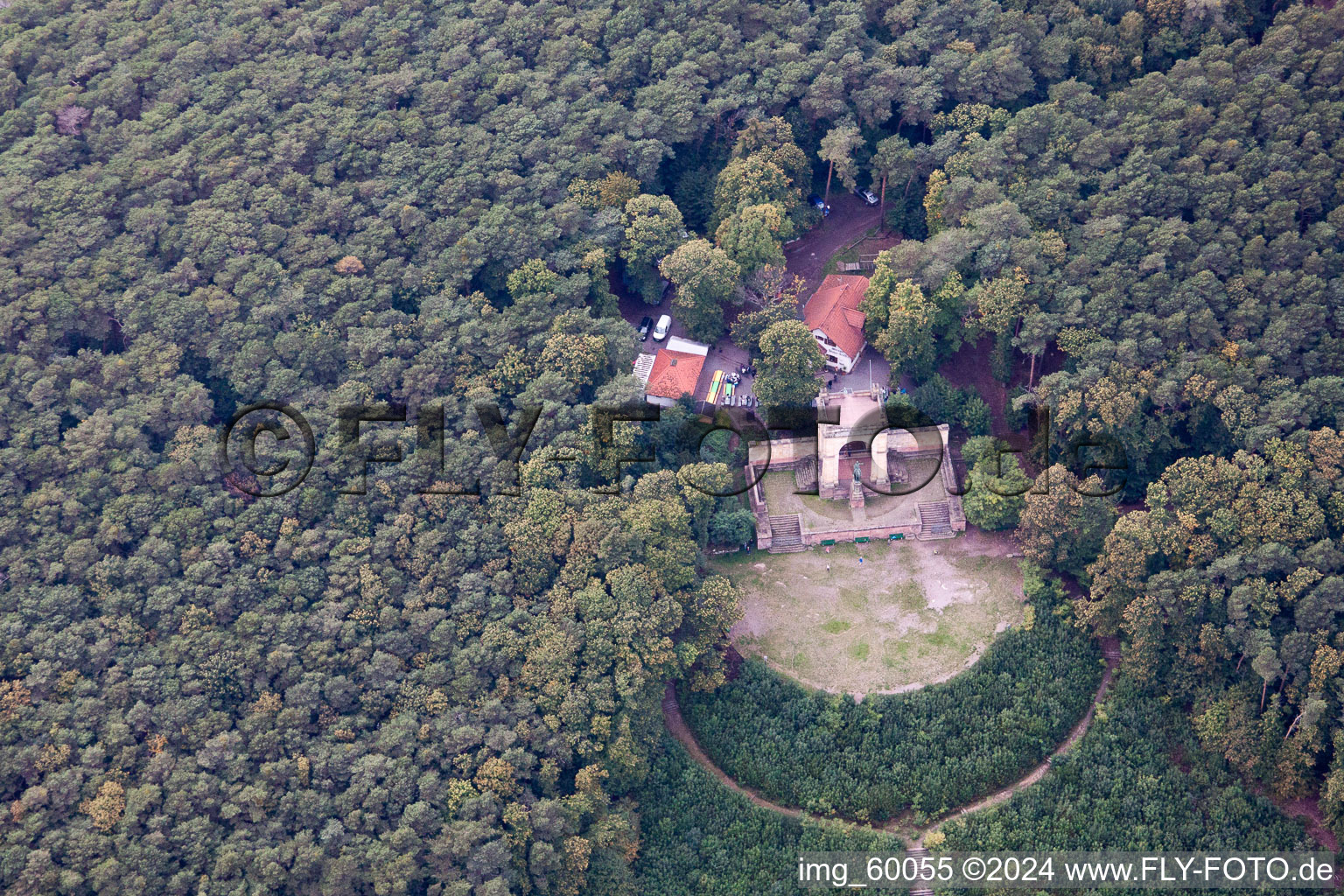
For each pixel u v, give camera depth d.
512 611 162.62
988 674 168.62
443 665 158.12
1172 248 184.25
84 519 168.00
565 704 155.62
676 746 167.00
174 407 175.62
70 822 146.50
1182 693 164.00
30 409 176.00
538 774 154.50
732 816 162.75
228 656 157.88
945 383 186.88
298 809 148.88
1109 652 172.00
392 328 184.12
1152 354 177.00
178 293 186.50
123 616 160.25
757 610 177.00
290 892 145.25
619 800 163.62
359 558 165.75
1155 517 166.88
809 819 162.12
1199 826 157.88
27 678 153.50
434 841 147.75
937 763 163.50
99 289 185.38
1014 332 187.38
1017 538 178.00
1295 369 173.88
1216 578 163.38
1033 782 163.12
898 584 178.38
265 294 185.62
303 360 180.88
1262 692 160.75
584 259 189.75
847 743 165.88
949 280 185.75
